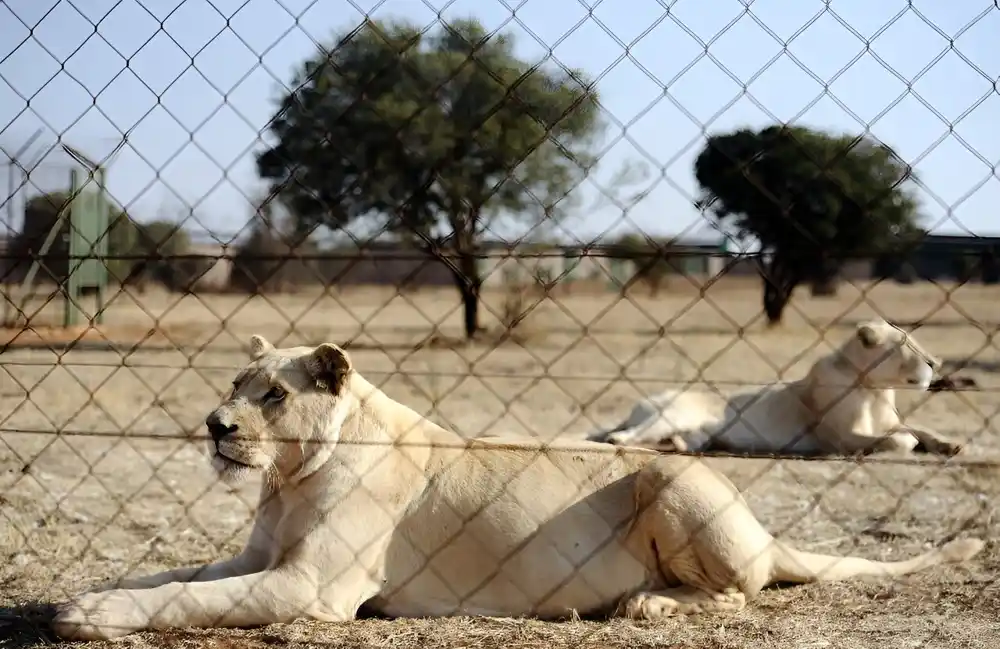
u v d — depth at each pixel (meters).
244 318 20.61
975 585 4.34
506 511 4.11
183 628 3.82
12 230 4.14
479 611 4.09
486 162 12.01
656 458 4.24
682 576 4.14
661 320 20.39
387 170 11.62
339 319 21.19
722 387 9.80
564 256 3.48
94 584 4.46
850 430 8.85
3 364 4.48
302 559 3.96
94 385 11.46
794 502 6.30
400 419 4.26
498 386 11.94
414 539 4.10
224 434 3.98
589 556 4.11
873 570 4.54
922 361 8.88
